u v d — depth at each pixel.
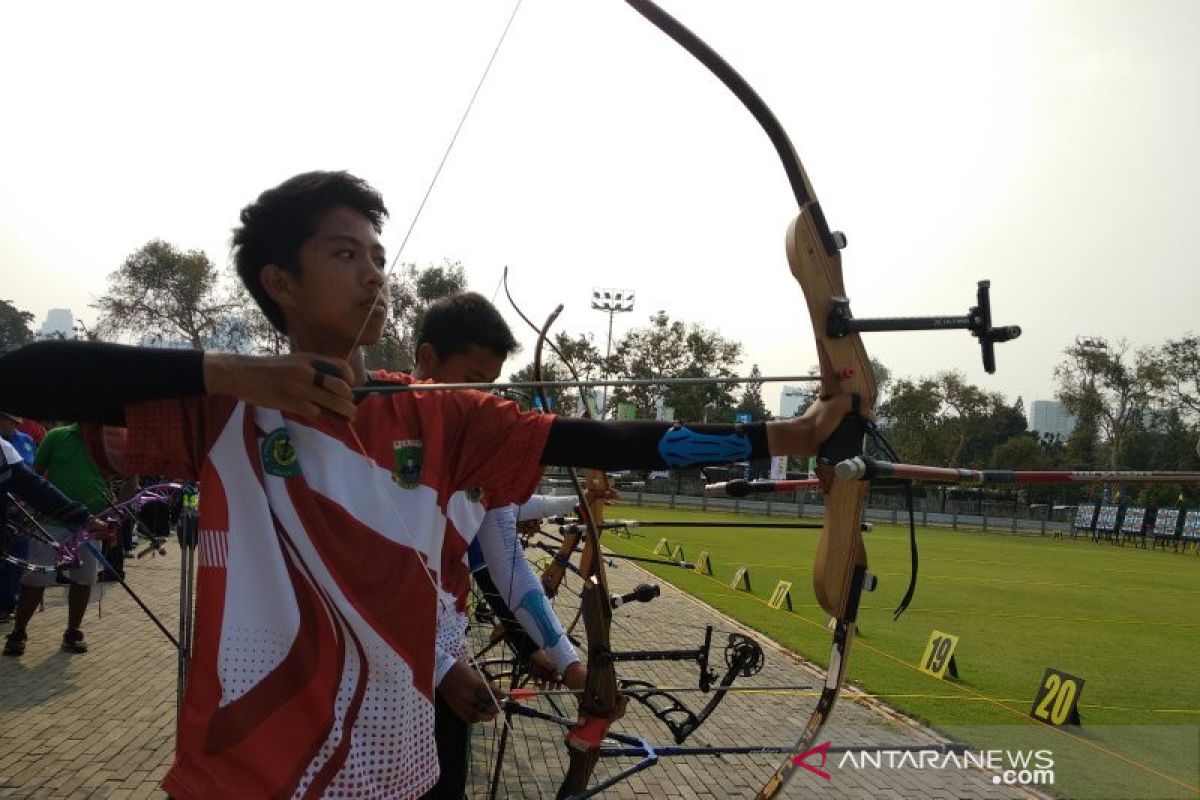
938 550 24.50
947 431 54.16
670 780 4.59
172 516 8.22
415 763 1.66
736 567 16.03
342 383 1.42
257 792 1.50
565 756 4.77
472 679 2.25
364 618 1.61
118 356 1.42
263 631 1.58
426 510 1.74
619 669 7.04
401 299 11.80
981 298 1.65
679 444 1.75
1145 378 43.66
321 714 1.57
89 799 4.04
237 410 1.65
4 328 51.19
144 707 5.45
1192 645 9.54
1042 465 51.41
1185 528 31.97
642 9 1.88
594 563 2.62
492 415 1.84
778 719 5.68
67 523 4.50
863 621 10.22
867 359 1.77
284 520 1.62
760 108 1.80
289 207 1.76
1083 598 14.21
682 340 41.59
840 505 1.79
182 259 35.19
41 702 5.50
